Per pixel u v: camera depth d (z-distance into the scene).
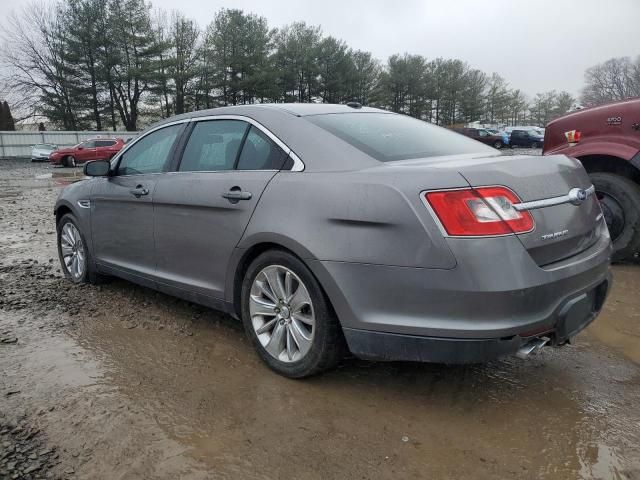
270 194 2.97
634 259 5.68
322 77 63.62
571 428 2.54
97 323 3.96
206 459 2.32
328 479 2.19
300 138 3.03
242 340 3.64
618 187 5.18
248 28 54.00
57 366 3.23
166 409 2.72
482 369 3.17
